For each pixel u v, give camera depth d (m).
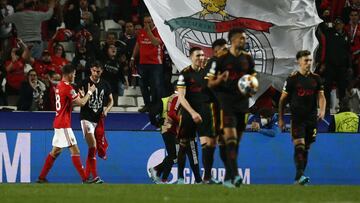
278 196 28.70
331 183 46.44
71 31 57.81
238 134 30.89
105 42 56.66
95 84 41.91
